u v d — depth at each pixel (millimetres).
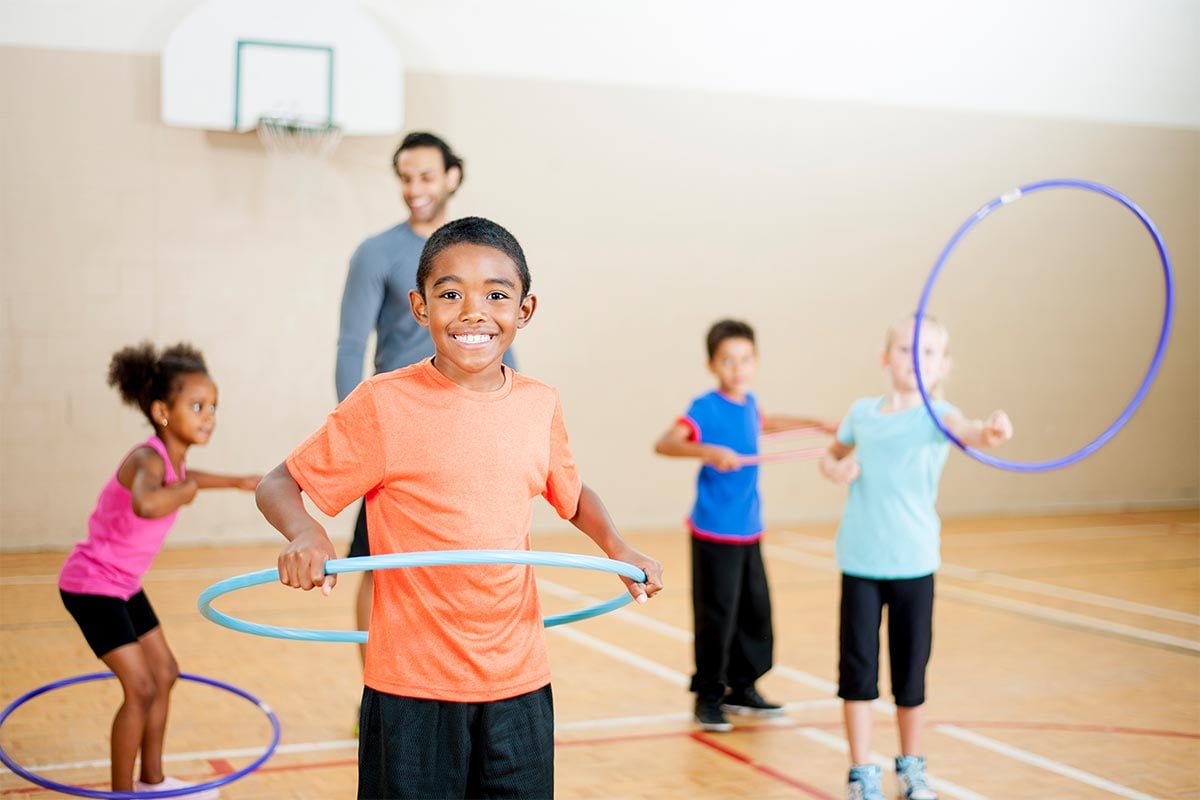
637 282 9203
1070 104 10391
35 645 5227
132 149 7879
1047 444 10562
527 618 2020
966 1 10008
